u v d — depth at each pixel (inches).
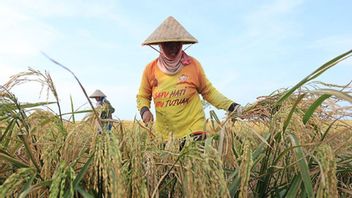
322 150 94.7
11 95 120.8
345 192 116.4
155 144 117.0
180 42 196.7
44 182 96.7
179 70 199.0
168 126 200.2
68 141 105.8
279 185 116.1
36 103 126.3
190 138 108.3
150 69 206.4
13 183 92.0
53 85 124.0
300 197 105.0
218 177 88.2
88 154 113.7
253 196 118.3
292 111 105.2
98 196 104.2
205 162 89.1
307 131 109.7
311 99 121.7
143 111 203.3
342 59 94.7
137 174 92.9
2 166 118.4
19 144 121.0
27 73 121.2
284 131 107.9
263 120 125.9
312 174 106.9
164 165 109.8
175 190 107.0
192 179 91.1
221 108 198.4
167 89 198.8
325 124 121.4
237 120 119.3
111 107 125.1
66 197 93.5
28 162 119.8
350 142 116.0
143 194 91.3
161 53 199.5
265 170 116.7
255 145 125.0
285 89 129.6
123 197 88.1
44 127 122.0
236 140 128.3
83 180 107.0
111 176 88.6
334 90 97.6
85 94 106.8
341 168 117.8
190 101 198.4
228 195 86.4
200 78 201.2
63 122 127.0
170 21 198.7
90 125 116.0
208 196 88.8
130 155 99.7
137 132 102.9
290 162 114.0
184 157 99.0
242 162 94.8
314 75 99.7
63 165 95.9
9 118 121.2
